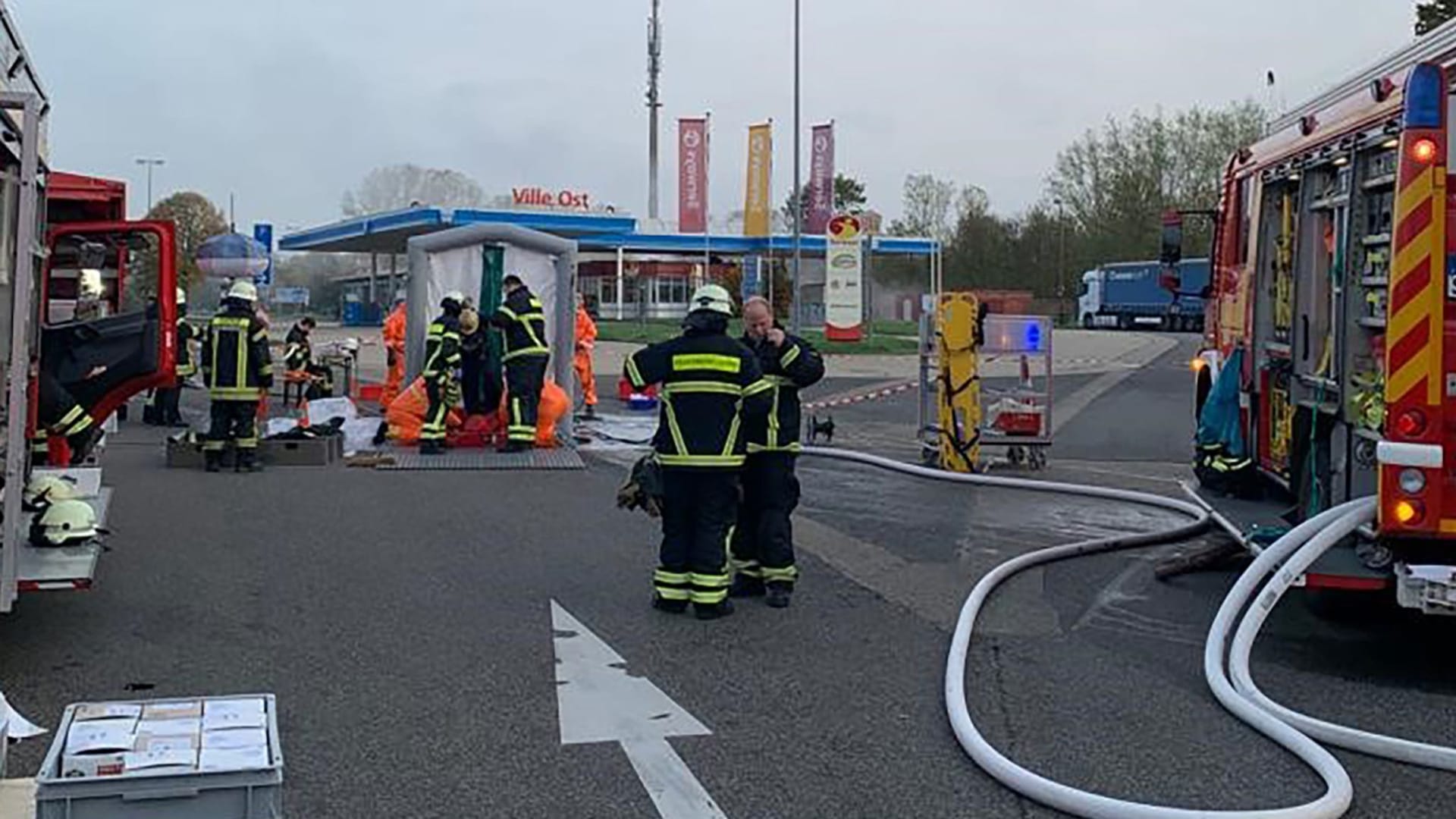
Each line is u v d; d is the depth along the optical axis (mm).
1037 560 9594
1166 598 8648
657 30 61312
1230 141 72000
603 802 5082
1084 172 74562
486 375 15539
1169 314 65688
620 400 23516
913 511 12016
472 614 7898
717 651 7199
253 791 3336
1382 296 6977
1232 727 6020
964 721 5832
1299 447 8320
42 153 7453
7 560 6258
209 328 14109
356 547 9875
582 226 49938
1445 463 6441
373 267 63625
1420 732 6031
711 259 60188
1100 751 5691
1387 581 6715
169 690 6391
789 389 8273
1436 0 37062
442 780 5289
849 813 5000
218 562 9281
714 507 7867
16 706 6113
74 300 11672
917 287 69938
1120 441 18500
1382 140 6879
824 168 46906
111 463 14328
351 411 17734
